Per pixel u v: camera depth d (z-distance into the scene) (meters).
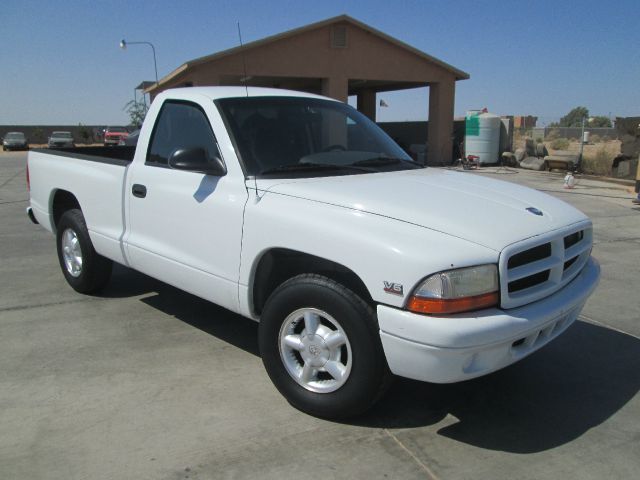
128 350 4.25
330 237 3.08
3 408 3.41
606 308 5.29
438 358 2.77
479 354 2.83
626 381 3.88
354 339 3.06
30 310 5.09
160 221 4.21
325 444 3.08
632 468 2.92
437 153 23.45
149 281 5.98
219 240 3.73
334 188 3.41
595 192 13.58
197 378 3.82
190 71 19.17
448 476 2.83
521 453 3.04
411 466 2.90
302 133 4.14
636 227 9.30
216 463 2.90
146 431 3.18
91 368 3.95
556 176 17.45
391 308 2.87
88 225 5.10
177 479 2.77
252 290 3.61
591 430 3.28
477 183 3.89
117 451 2.99
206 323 4.81
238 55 19.17
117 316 4.95
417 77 22.36
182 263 4.04
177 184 4.06
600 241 8.25
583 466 2.93
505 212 3.24
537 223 3.21
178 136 4.26
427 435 3.19
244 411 3.40
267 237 3.39
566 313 3.25
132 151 6.86
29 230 8.79
